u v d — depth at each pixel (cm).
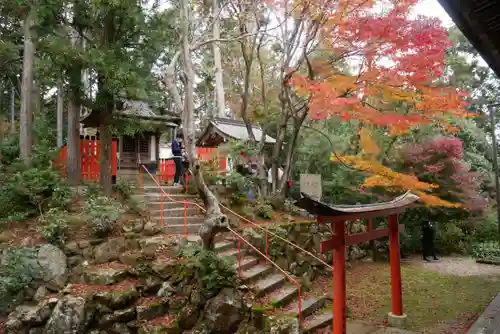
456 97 834
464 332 697
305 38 1060
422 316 779
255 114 1400
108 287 637
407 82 852
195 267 655
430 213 1412
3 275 619
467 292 948
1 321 605
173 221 879
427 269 1208
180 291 649
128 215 861
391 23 807
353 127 1536
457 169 1332
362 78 856
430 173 1330
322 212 490
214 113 2222
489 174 1659
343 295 561
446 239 1523
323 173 1559
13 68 1602
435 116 1035
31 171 819
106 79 855
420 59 807
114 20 916
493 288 984
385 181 1141
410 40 803
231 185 1115
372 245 1334
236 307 616
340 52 995
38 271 639
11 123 1931
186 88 665
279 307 661
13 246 678
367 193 1344
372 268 1195
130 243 740
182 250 698
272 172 1270
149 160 1472
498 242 1460
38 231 717
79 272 671
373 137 1347
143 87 879
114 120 959
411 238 1459
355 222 1339
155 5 934
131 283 657
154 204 948
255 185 1209
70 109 1033
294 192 1431
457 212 1391
